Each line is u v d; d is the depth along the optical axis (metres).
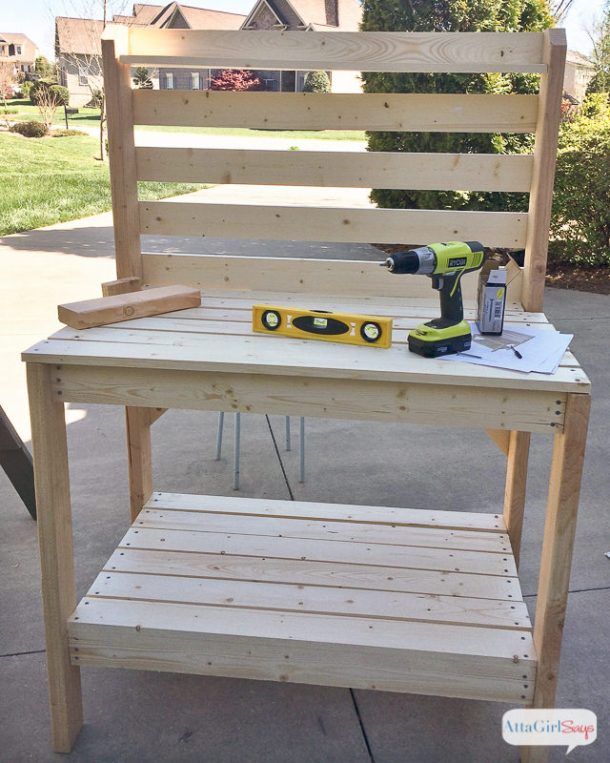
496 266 2.08
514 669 1.95
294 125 2.70
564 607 1.90
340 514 2.76
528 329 2.21
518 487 2.62
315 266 2.76
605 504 3.38
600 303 6.60
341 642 1.99
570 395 1.79
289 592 2.24
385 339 1.97
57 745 2.05
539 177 2.48
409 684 2.00
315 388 1.90
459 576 2.36
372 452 3.89
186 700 2.25
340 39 2.58
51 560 1.98
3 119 26.45
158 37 2.65
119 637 2.05
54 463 1.97
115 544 3.00
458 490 3.49
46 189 13.07
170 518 2.71
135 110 2.72
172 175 2.76
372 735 2.13
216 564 2.39
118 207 2.73
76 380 1.94
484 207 7.33
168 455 3.82
